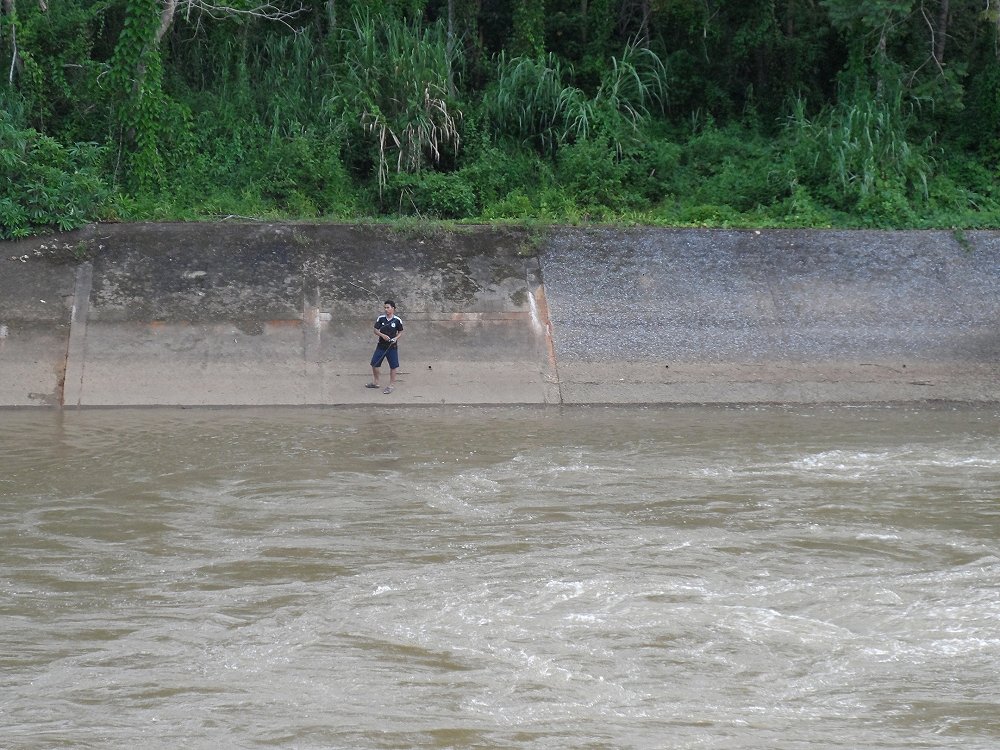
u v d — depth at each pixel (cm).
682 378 2853
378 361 2734
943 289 3128
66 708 1087
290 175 3616
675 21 4500
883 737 1034
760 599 1378
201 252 3042
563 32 4431
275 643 1242
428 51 3856
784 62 4403
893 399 2828
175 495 1847
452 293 3023
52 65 3688
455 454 2173
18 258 2958
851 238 3256
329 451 2191
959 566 1503
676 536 1634
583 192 3694
